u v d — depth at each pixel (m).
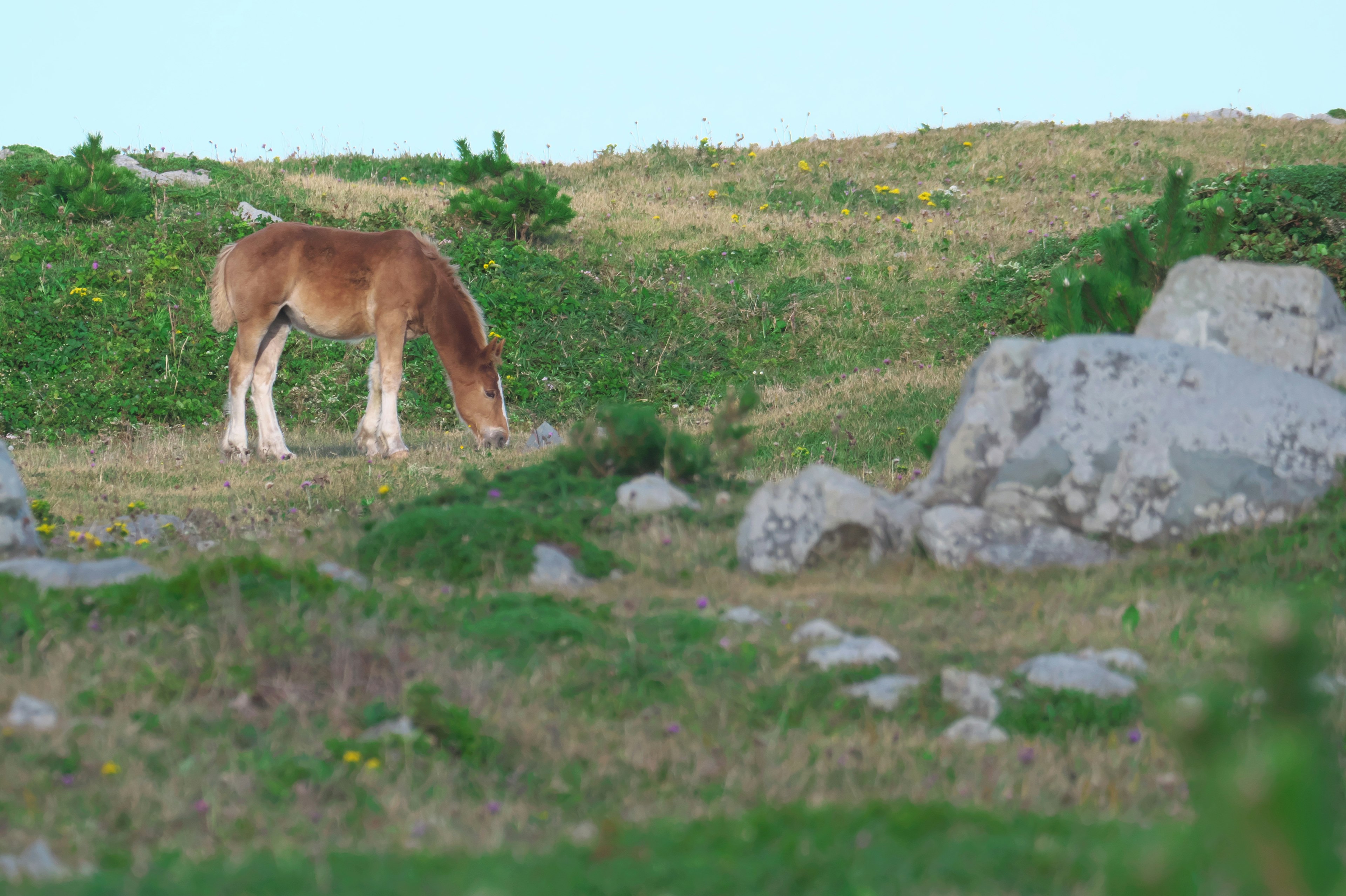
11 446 61.50
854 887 11.90
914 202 107.69
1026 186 110.19
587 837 15.20
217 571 24.70
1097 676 21.73
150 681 20.11
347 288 53.81
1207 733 5.60
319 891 12.17
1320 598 25.48
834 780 17.75
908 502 31.91
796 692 21.62
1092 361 31.62
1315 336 34.81
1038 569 29.91
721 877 12.09
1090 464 30.83
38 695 19.55
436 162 126.50
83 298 73.81
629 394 74.62
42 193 87.38
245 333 54.00
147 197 87.69
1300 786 4.98
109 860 14.05
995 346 32.88
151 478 49.28
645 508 36.22
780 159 120.88
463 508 31.98
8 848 14.38
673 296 84.25
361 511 39.56
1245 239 69.19
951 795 17.11
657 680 22.09
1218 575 28.27
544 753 18.98
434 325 55.03
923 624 25.72
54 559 31.00
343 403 71.25
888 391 62.28
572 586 29.09
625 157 125.06
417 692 19.72
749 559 30.84
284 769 17.25
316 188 99.75
